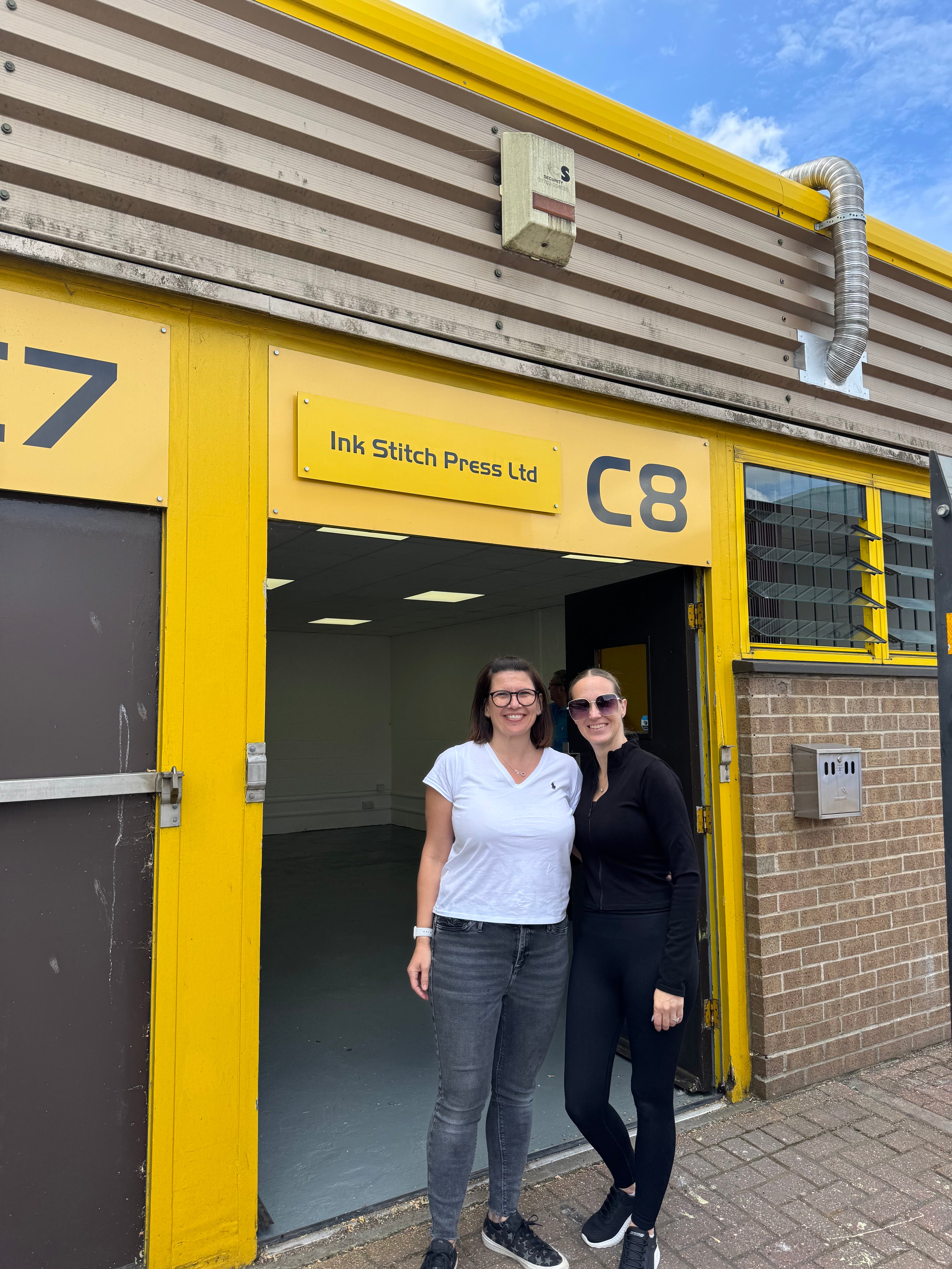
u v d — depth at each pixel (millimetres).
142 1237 2143
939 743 4180
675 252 3264
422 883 2248
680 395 3414
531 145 2771
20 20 2014
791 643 3814
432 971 2178
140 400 2230
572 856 2479
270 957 5164
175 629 2262
